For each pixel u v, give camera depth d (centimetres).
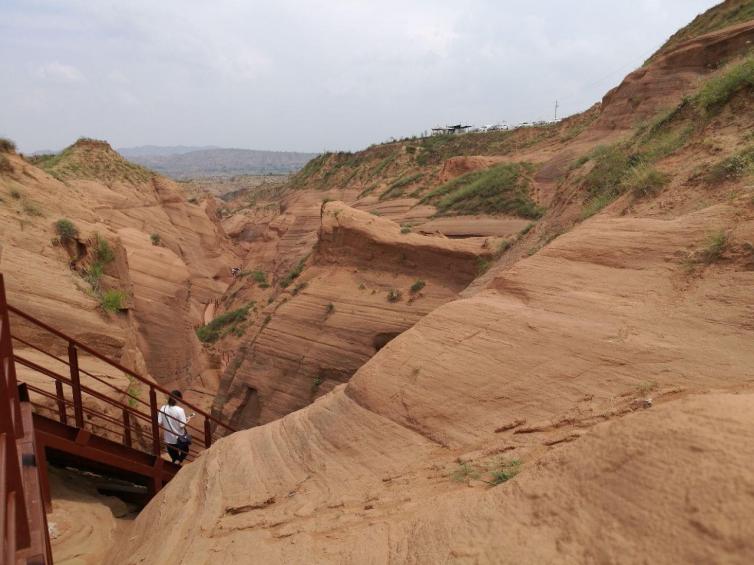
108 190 5072
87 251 1700
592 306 564
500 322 606
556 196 1603
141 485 955
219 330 4081
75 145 5725
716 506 185
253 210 9806
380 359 651
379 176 7825
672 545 185
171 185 6038
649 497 208
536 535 236
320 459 562
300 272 2681
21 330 1235
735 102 907
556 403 458
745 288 471
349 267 2370
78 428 827
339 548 366
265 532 455
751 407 226
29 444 552
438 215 3541
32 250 1493
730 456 200
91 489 898
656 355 450
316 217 6128
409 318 2019
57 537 704
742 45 2450
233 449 664
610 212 879
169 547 505
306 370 2170
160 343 2716
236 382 2403
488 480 380
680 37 3391
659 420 241
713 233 567
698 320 468
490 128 8694
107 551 683
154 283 2931
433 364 588
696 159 830
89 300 1459
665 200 774
